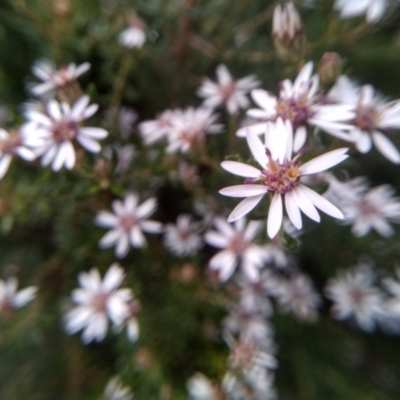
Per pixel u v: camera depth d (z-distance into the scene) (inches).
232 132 4.3
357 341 5.7
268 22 5.5
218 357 5.0
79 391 5.4
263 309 5.1
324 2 4.9
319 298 5.2
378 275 5.2
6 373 5.5
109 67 5.1
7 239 5.7
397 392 5.8
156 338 5.0
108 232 4.9
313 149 3.3
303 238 4.9
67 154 3.9
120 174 4.8
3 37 5.3
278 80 5.1
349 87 3.6
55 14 4.6
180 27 5.1
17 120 4.1
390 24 5.7
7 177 4.5
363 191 4.8
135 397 5.0
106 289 4.6
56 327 5.6
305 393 5.4
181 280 5.0
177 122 4.4
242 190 2.9
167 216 5.4
